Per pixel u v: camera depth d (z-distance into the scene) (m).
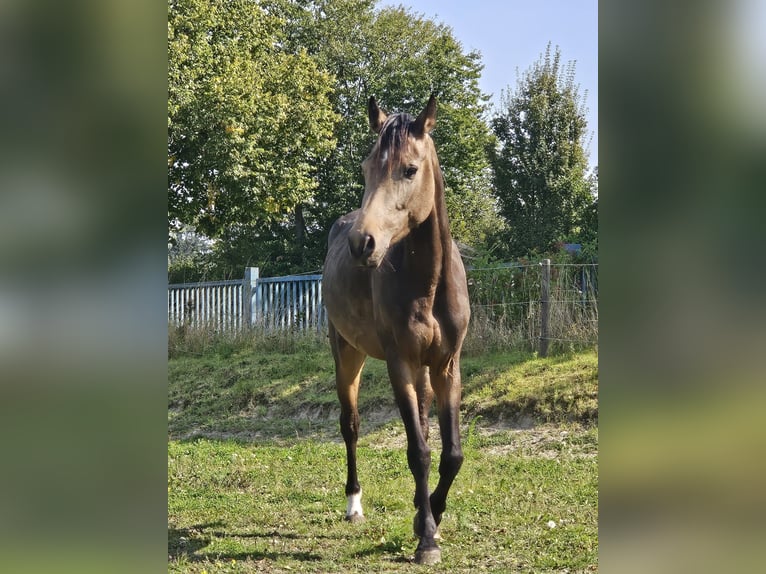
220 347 14.29
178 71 15.88
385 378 10.27
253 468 7.31
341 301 5.20
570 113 30.62
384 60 31.28
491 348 10.60
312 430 9.59
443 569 4.04
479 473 6.59
